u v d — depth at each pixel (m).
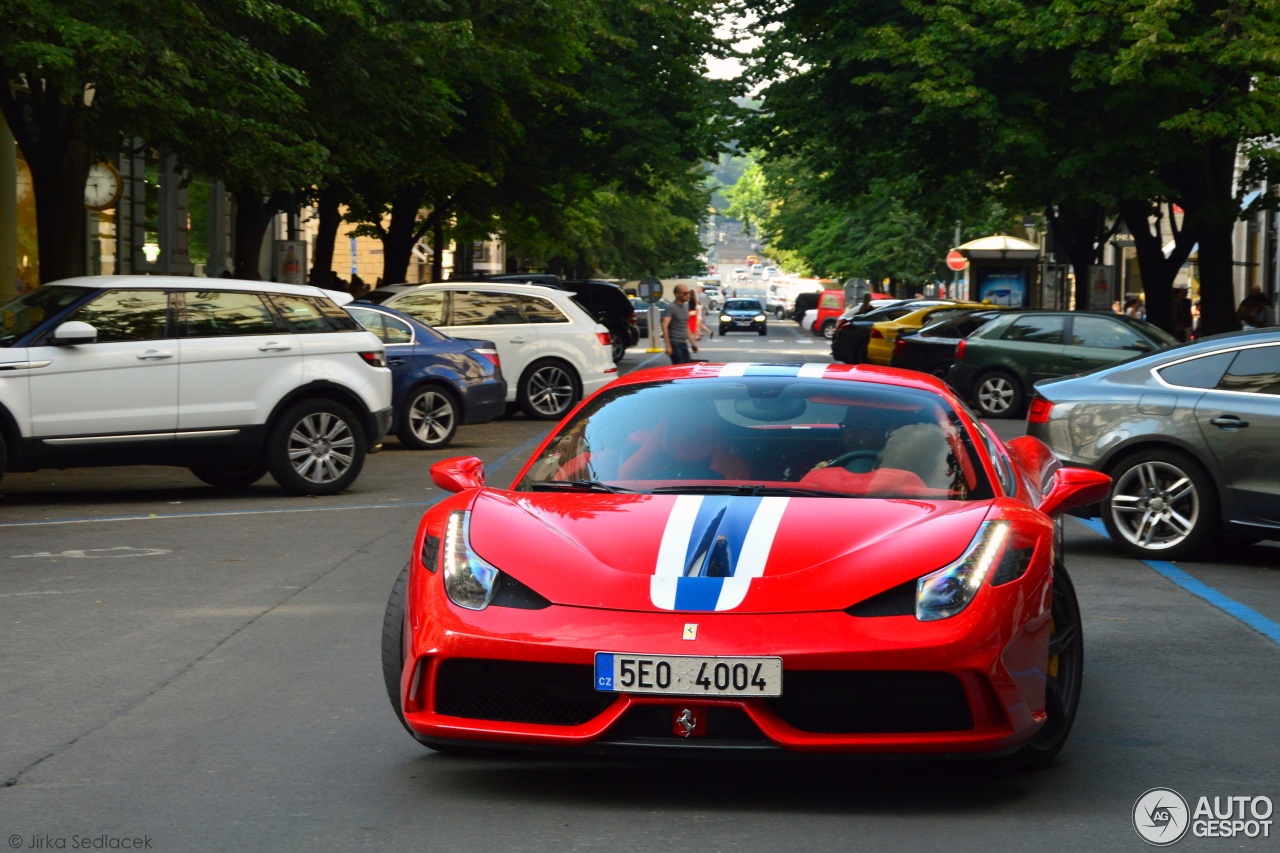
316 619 8.05
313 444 13.78
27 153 18.45
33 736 5.73
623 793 4.99
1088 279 32.78
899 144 29.42
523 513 5.29
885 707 4.71
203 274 36.72
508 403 24.25
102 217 30.56
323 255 32.25
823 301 73.38
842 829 4.59
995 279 43.66
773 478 5.64
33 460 12.47
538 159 35.25
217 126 17.00
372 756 5.46
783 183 81.69
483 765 5.34
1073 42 24.17
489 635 4.77
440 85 23.83
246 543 10.87
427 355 18.64
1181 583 9.36
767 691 4.57
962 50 26.17
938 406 6.11
